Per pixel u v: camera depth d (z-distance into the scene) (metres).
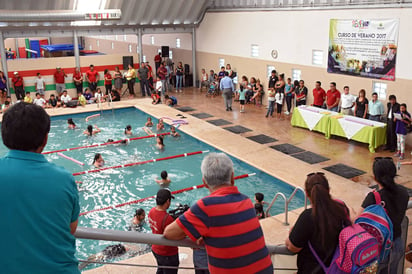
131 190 10.09
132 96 21.91
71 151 13.10
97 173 11.20
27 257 1.57
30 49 32.69
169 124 15.79
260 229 2.31
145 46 29.62
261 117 17.05
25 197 1.59
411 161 11.17
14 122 1.66
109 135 14.95
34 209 1.59
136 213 8.27
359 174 10.62
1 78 19.23
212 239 2.20
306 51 16.59
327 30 15.44
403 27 12.66
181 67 23.30
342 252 2.35
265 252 2.29
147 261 6.41
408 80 12.81
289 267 3.14
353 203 8.84
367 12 13.77
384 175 3.10
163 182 10.45
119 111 18.98
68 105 18.88
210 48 22.88
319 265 2.50
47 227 1.61
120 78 21.73
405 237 3.29
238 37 20.45
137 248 7.39
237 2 20.09
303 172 10.77
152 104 19.52
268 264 2.29
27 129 1.67
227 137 13.99
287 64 17.67
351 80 14.80
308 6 16.05
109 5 19.77
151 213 4.98
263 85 19.36
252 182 10.72
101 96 19.91
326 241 2.40
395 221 3.07
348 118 13.37
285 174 10.64
